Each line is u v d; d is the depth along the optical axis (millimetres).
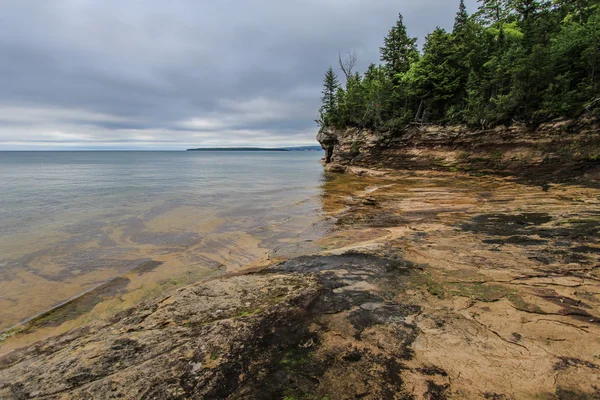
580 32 20812
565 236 7477
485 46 29750
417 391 2617
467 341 3406
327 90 48375
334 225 11469
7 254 9195
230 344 3510
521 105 21328
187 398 2660
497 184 20281
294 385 2770
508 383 2676
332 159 46219
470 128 24688
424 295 4742
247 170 54688
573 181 17578
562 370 2818
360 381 2783
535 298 4387
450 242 7629
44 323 5414
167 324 4238
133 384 2895
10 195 21453
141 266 8148
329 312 4258
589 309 3992
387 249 7379
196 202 18781
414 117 33062
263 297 4953
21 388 3041
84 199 19828
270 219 13742
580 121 18078
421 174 27938
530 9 31000
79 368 3295
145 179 35031
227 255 8922
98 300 6242
